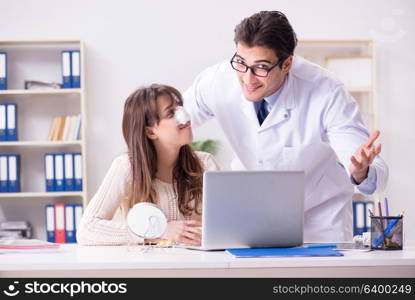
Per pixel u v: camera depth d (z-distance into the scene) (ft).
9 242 7.09
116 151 17.04
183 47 17.19
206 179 6.63
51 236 16.03
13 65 17.17
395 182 17.37
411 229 17.29
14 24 17.07
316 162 8.43
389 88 17.47
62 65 16.46
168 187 8.53
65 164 16.19
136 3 17.17
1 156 16.28
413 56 17.44
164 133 8.25
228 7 17.22
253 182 6.71
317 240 8.69
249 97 7.44
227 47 17.21
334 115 7.87
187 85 17.19
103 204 8.10
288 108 8.07
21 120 17.10
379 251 6.70
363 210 16.28
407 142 17.48
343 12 17.47
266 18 7.20
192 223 7.56
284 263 5.79
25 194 16.11
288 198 6.80
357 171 6.54
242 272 5.77
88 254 6.59
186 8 17.20
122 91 17.12
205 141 16.63
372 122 16.83
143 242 7.27
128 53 17.13
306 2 17.40
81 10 17.13
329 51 17.46
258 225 6.77
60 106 17.13
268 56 7.12
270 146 8.30
